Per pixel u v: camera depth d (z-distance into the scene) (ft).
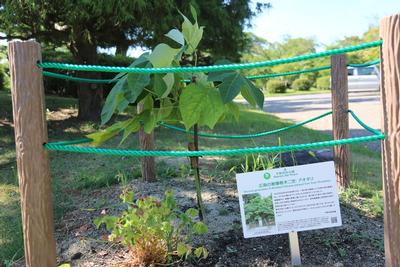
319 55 6.12
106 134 8.33
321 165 7.61
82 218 11.78
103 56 43.39
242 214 7.78
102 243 10.05
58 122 29.60
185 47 8.05
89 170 16.94
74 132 26.71
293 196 7.68
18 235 10.64
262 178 7.73
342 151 13.42
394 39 5.86
